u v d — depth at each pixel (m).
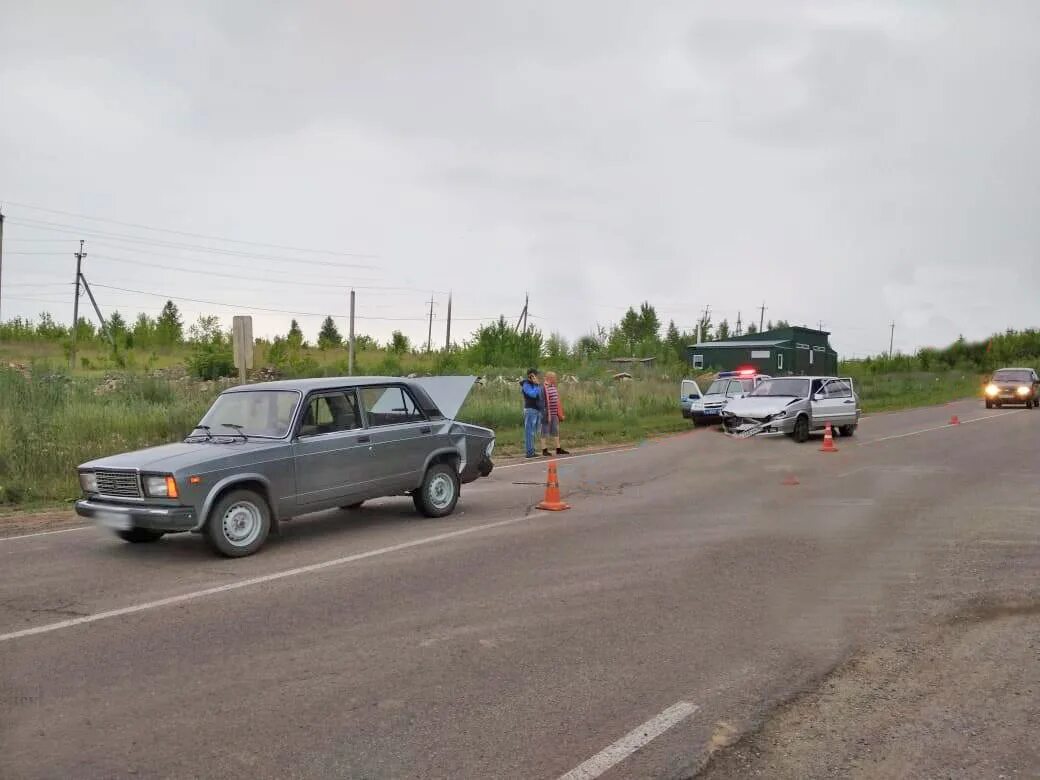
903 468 15.48
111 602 6.70
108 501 8.35
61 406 17.58
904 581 7.27
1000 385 37.59
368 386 9.87
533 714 4.48
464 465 10.84
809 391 21.98
